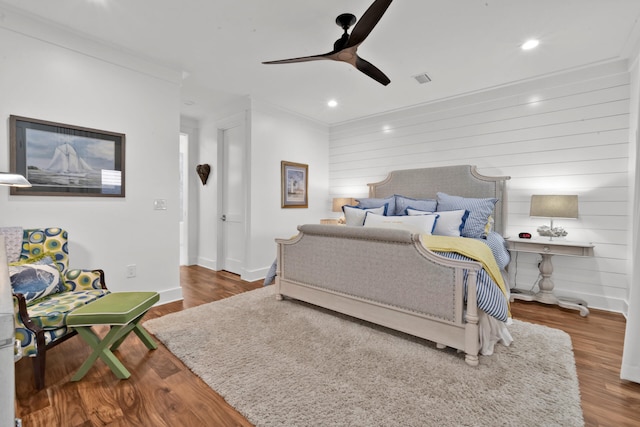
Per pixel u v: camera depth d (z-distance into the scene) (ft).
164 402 5.09
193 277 13.89
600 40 8.31
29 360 6.31
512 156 11.46
